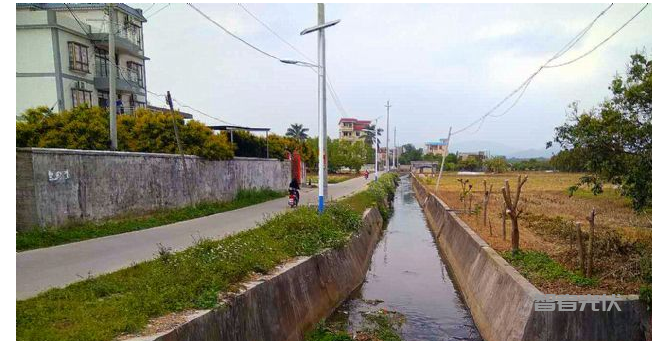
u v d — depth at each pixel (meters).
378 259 17.92
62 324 5.30
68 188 11.48
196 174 18.06
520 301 7.94
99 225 12.48
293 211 15.18
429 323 10.69
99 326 5.23
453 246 17.00
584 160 9.82
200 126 19.16
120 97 29.00
